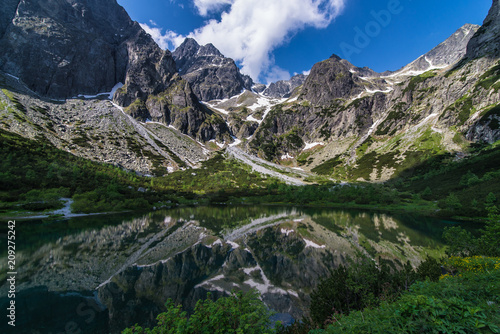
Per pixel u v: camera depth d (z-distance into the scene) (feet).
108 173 366.22
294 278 85.92
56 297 68.59
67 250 113.91
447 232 82.89
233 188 465.06
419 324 17.51
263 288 77.56
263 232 166.40
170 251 119.03
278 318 58.65
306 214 258.37
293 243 135.54
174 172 522.88
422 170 446.60
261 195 417.90
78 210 226.58
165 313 25.94
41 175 268.00
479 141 448.65
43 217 192.85
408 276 42.78
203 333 24.14
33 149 338.13
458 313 17.93
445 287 23.29
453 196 223.71
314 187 438.40
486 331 16.43
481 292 21.89
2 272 85.51
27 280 79.36
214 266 99.14
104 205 252.01
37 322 55.77
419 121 640.99
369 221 204.23
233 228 181.37
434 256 100.99
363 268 44.01
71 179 286.46
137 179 410.93
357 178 522.06
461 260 45.24
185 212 275.39
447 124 539.70
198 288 77.71
